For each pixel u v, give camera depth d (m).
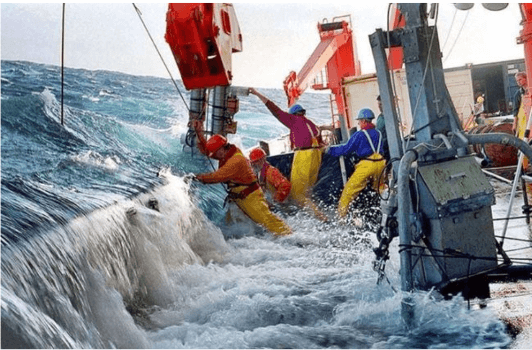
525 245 7.09
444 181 5.21
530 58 12.10
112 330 4.80
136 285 5.96
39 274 4.05
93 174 7.55
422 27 5.37
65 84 30.44
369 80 18.05
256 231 9.45
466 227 5.29
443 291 5.32
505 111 29.48
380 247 5.53
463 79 25.22
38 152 8.30
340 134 19.02
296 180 10.89
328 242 8.93
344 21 17.66
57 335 3.58
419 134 5.46
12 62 34.34
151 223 6.64
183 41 8.23
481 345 4.51
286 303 5.83
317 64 16.86
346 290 6.16
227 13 8.87
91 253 5.06
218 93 10.30
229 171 9.20
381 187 10.29
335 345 4.78
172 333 5.25
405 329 5.00
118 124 13.06
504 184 11.72
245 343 4.87
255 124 36.66
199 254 8.25
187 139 10.32
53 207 5.26
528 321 4.86
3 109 10.08
